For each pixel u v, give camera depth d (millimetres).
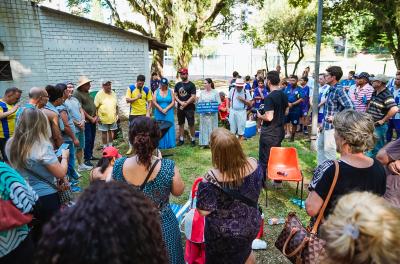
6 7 8711
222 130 2297
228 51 42688
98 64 10578
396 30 12023
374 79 5324
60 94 4609
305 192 4863
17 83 9172
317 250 2006
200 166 6160
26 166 2555
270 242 3590
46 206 2631
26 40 9148
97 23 10234
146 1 15031
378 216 991
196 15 13617
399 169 2350
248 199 2297
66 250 829
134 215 907
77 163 6391
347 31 18203
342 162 2020
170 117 6922
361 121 2012
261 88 9273
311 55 31828
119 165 2225
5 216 1881
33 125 2531
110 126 6984
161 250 1001
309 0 14594
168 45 12430
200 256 2873
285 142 7949
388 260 950
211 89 7324
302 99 7852
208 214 2305
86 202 910
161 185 2191
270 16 19250
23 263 2035
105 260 823
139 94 6969
